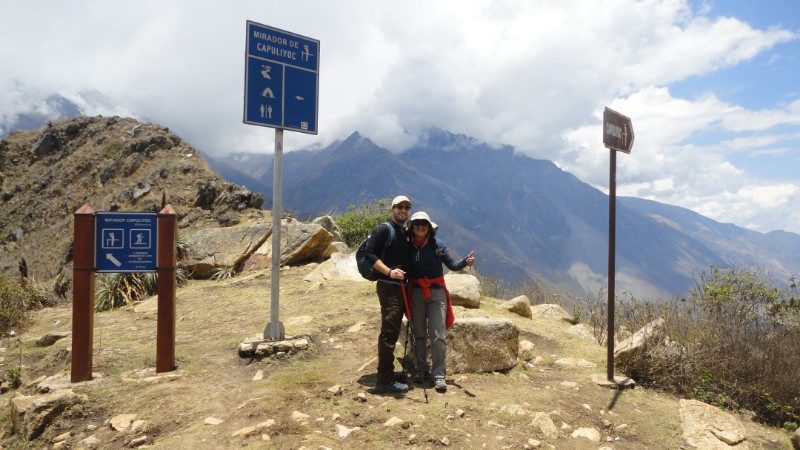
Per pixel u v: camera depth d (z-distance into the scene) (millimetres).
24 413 4809
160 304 5754
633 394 5508
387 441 3988
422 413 4434
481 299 10141
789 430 5457
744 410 5711
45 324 9805
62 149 28875
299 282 10820
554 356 6793
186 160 23969
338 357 6109
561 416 4691
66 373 5996
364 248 5090
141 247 5750
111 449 4184
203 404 4676
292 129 6406
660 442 4547
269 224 13641
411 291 5211
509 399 4941
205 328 7652
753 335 6598
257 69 6121
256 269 12953
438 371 5090
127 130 27672
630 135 6047
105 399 4988
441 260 5273
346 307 8164
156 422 4465
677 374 6078
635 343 6211
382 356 4895
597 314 8180
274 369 5688
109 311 10383
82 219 5594
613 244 5793
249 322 7762
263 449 3756
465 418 4438
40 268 21188
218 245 13344
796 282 7941
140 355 6371
